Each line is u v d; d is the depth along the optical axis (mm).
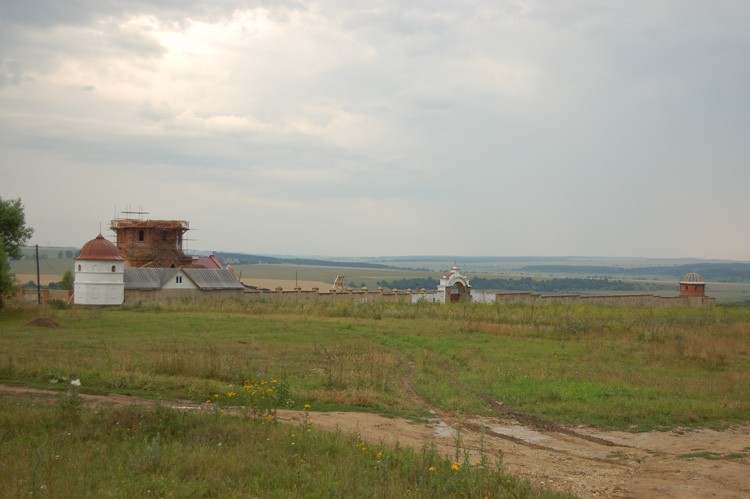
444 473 9367
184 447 10516
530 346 29062
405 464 9695
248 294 56562
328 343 28016
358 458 10109
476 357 24906
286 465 9734
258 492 8539
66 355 21094
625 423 15070
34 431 11008
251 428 11844
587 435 14016
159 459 9500
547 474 10703
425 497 8375
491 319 40656
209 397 15633
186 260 67875
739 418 15672
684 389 18953
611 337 33188
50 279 128875
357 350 25656
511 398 17438
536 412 16047
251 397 14531
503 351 27156
